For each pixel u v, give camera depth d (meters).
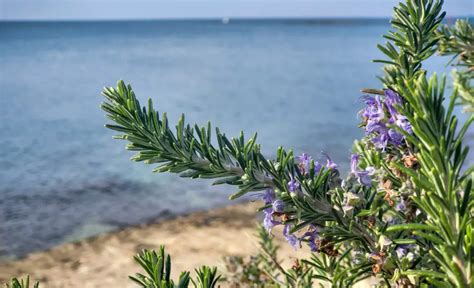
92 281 8.10
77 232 10.67
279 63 74.00
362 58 83.81
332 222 1.27
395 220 1.18
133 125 1.27
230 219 11.21
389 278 1.20
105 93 1.30
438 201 0.87
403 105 1.13
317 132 22.95
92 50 103.38
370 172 1.19
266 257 2.79
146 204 12.73
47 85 46.19
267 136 22.31
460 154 0.87
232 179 1.28
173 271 8.19
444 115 0.88
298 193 1.21
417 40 1.30
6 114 30.27
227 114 29.36
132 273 8.38
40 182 15.20
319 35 186.00
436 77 0.88
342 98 36.53
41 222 11.37
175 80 51.06
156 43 134.75
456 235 0.88
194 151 1.30
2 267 8.72
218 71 61.78
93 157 18.80
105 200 13.23
